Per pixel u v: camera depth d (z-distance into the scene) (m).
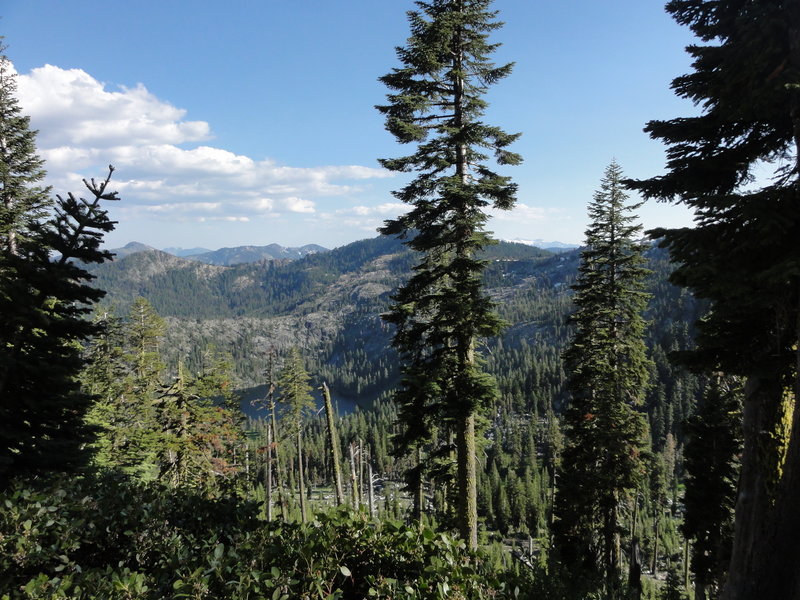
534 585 6.42
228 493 7.71
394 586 4.66
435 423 14.59
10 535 4.66
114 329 32.91
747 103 5.97
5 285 8.49
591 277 19.08
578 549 19.30
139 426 32.62
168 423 27.34
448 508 17.17
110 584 4.28
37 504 5.09
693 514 16.77
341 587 5.09
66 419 9.56
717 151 7.38
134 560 5.41
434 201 13.88
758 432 6.84
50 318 9.13
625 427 18.12
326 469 87.88
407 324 15.12
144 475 26.52
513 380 123.56
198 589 4.18
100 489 7.11
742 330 6.66
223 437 33.31
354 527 5.62
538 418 106.06
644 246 17.89
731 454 16.17
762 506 6.66
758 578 6.43
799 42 5.47
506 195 13.82
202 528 6.34
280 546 5.20
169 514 6.30
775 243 5.80
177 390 26.77
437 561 4.92
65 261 9.31
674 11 7.16
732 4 6.72
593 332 19.05
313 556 4.93
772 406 6.73
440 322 13.66
